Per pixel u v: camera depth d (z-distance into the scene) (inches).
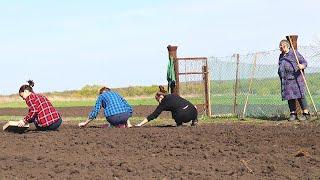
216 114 1668.3
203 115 1660.9
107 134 1087.6
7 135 1141.7
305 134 973.2
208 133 1044.5
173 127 1214.9
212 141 951.6
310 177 648.4
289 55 1322.6
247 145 893.8
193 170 699.4
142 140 990.4
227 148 875.4
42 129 1225.4
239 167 713.0
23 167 756.0
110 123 1279.5
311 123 1215.6
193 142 943.0
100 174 688.4
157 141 972.6
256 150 841.5
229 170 700.0
